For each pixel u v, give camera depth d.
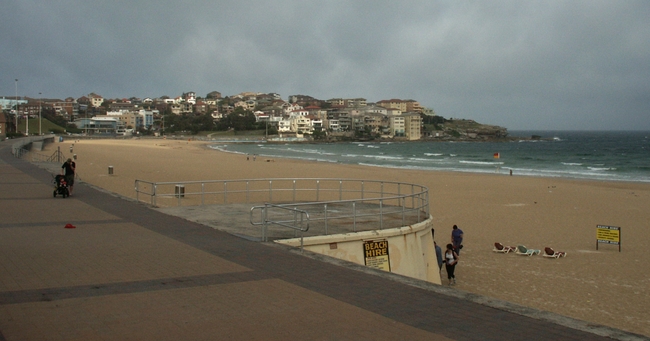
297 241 11.10
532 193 38.03
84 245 10.59
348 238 11.53
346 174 52.38
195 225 13.17
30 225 13.16
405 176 51.66
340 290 7.56
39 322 6.01
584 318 12.72
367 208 16.59
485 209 30.19
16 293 7.17
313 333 5.82
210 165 60.41
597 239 20.80
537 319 6.42
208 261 9.24
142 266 8.83
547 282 15.94
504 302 7.10
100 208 16.30
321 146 152.38
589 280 16.17
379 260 11.92
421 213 15.27
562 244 21.41
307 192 33.88
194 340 5.53
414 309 6.75
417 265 12.84
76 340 5.46
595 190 40.50
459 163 80.06
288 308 6.70
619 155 105.50
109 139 148.12
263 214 12.42
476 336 5.79
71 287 7.50
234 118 199.25
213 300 6.99
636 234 23.39
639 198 35.69
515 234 23.33
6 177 27.38
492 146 159.75
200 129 197.75
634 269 17.50
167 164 59.41
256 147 138.00
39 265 8.83
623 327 12.11
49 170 32.25
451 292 7.56
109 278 8.03
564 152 119.81
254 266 8.92
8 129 115.19
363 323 6.18
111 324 5.98
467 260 18.72
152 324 6.01
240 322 6.14
